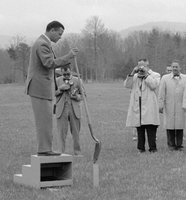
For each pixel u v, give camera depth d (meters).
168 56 87.50
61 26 9.31
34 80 9.21
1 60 86.06
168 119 14.37
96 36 87.31
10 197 8.53
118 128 20.98
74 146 13.62
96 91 54.00
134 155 13.24
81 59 86.19
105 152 13.88
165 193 8.80
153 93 13.87
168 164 11.74
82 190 9.02
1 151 14.38
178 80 14.41
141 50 92.81
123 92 52.91
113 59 90.44
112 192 8.88
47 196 8.57
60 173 9.69
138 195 8.64
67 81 13.53
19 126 22.28
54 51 9.46
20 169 11.28
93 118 25.98
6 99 43.97
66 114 13.58
